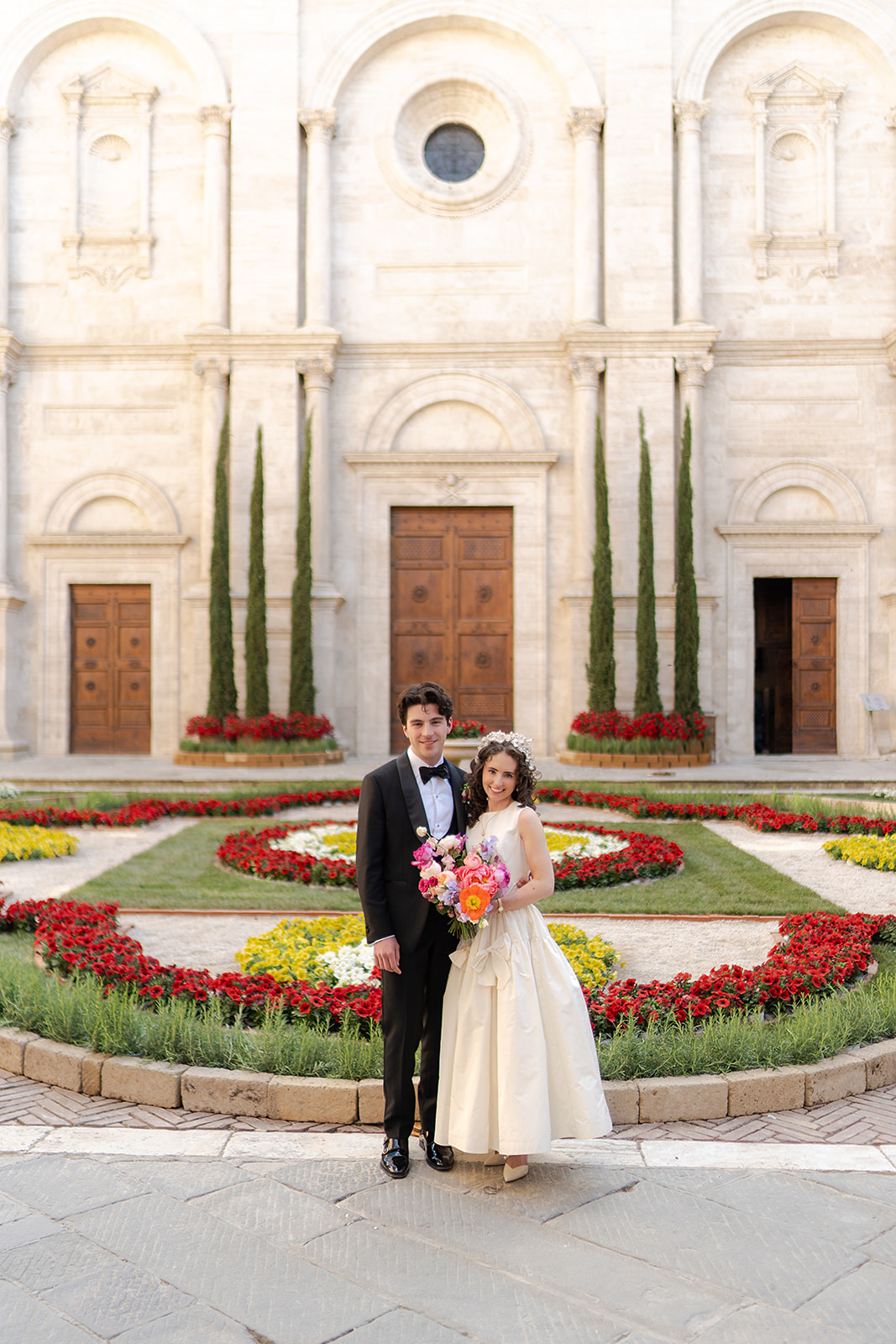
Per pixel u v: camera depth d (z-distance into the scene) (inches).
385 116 797.2
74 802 533.6
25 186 805.2
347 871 343.6
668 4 772.0
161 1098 179.2
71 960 231.9
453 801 161.2
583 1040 152.6
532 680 784.3
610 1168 153.2
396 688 794.2
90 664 807.1
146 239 796.6
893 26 775.7
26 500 802.8
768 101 792.9
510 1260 126.0
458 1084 150.4
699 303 770.8
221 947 267.7
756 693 955.3
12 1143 161.0
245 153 777.6
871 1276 121.8
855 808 502.3
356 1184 147.4
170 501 796.0
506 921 152.9
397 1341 109.3
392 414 790.5
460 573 797.9
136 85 799.7
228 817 506.9
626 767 692.7
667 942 274.4
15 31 791.7
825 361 786.2
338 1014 200.4
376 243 796.6
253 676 740.0
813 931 260.2
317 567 768.9
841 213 792.9
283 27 780.0
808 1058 186.5
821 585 792.9
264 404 770.2
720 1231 132.9
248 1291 118.9
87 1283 120.3
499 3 776.9
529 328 791.1
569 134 790.5
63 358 800.3
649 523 724.7
